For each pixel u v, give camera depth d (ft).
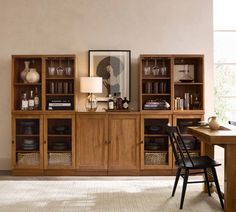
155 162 19.10
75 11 20.54
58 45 20.52
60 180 18.03
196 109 19.33
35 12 20.48
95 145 18.93
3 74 20.47
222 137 12.39
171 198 14.87
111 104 19.66
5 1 20.47
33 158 19.12
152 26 20.58
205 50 20.61
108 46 20.54
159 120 19.17
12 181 17.81
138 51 20.56
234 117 22.31
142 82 19.81
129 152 18.94
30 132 19.13
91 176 18.90
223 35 22.09
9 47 20.47
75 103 19.19
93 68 20.43
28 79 19.08
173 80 19.03
